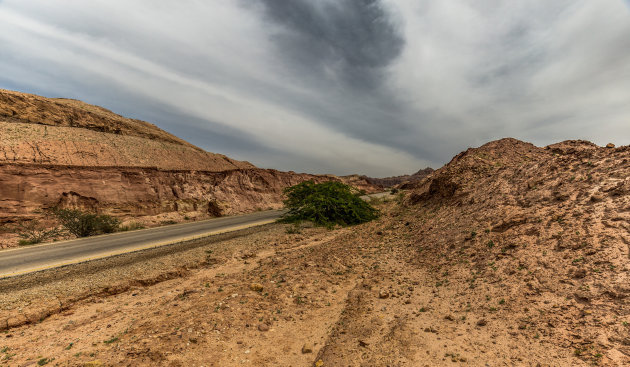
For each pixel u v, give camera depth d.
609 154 7.40
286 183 42.72
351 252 9.68
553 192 7.27
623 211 5.15
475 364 3.31
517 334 3.72
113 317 5.56
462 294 5.23
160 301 6.25
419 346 3.84
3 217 14.79
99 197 19.33
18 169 16.41
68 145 21.78
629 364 2.76
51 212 16.48
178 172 26.59
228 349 4.07
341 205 18.28
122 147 26.77
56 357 3.96
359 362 3.62
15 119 25.03
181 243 12.71
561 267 4.73
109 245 12.73
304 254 9.64
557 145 13.88
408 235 10.93
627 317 3.32
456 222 9.44
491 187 10.28
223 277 7.82
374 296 5.88
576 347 3.19
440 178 15.34
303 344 4.23
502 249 6.16
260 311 5.29
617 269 4.07
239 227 17.62
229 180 31.75
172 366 3.59
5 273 8.55
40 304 6.00
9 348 4.41
